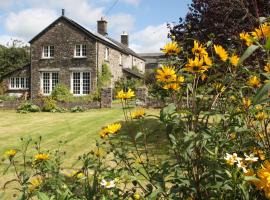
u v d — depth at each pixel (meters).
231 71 2.45
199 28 8.99
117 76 31.78
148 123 11.53
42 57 28.94
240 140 2.56
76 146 9.26
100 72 28.05
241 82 2.62
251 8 7.54
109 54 29.86
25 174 3.33
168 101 2.42
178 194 2.35
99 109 20.50
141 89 17.94
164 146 6.62
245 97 2.54
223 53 2.24
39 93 28.03
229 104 2.65
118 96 3.07
